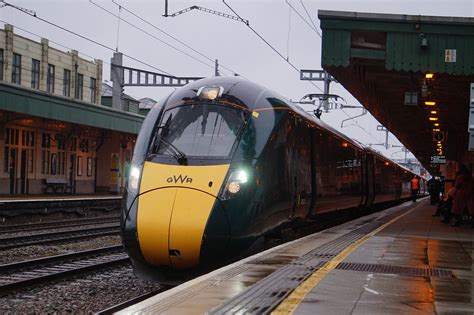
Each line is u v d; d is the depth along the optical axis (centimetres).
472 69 1856
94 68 5788
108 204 3728
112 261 1608
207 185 1250
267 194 1359
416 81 2244
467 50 1862
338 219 2681
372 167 3369
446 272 1045
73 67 5419
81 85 5584
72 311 1084
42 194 4681
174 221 1207
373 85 2489
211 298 771
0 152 4209
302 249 1314
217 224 1218
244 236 1268
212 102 1412
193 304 735
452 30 1864
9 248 1912
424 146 5441
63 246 2028
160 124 1396
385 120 3152
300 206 1669
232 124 1373
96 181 5666
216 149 1320
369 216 2738
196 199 1230
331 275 972
